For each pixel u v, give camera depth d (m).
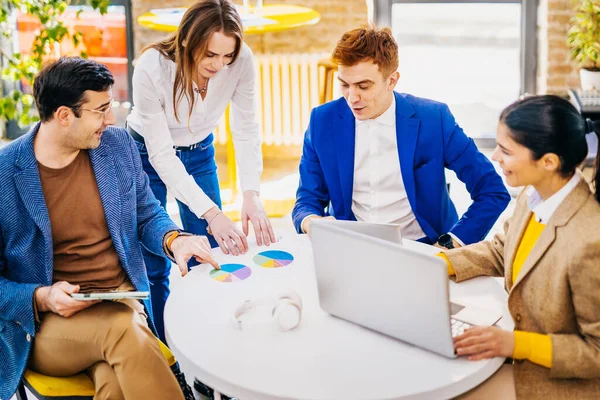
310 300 2.08
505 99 5.79
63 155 2.20
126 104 6.00
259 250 2.43
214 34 2.52
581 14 5.01
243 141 3.00
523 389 1.85
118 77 5.95
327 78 4.37
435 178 2.62
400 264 1.74
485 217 2.57
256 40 5.74
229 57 2.64
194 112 2.84
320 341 1.87
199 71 2.62
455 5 5.64
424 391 1.66
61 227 2.24
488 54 5.72
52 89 2.09
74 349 2.09
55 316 2.12
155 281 2.91
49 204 2.22
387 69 2.44
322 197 2.71
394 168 2.62
